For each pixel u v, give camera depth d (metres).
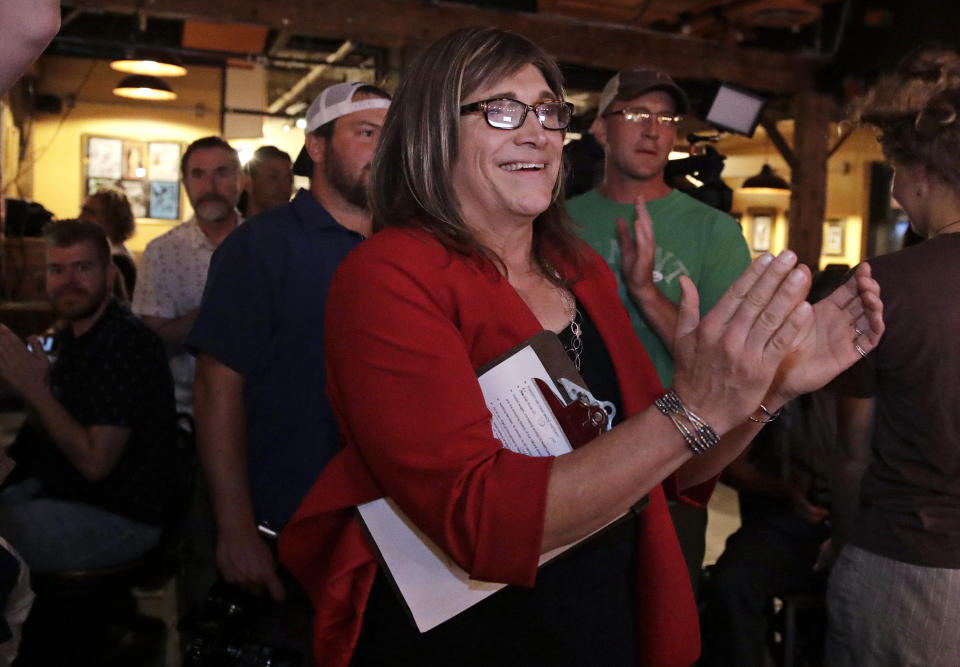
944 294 1.61
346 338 1.08
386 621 1.21
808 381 1.17
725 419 0.96
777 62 8.56
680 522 2.36
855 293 1.18
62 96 9.58
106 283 2.83
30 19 1.01
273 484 2.02
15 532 2.75
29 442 2.90
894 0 7.79
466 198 1.21
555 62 1.23
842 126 1.98
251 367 2.04
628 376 1.29
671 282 2.42
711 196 2.94
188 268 3.46
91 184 9.69
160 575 2.99
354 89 2.12
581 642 1.20
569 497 0.98
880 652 1.72
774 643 2.71
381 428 1.04
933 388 1.62
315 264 2.04
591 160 3.00
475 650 1.18
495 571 1.00
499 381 1.12
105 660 2.93
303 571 1.27
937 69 1.67
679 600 1.26
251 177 4.44
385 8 7.20
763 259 0.92
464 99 1.17
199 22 7.38
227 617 1.94
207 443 2.04
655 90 2.44
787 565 2.63
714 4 7.98
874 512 1.73
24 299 7.62
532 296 1.27
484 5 7.44
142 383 2.82
